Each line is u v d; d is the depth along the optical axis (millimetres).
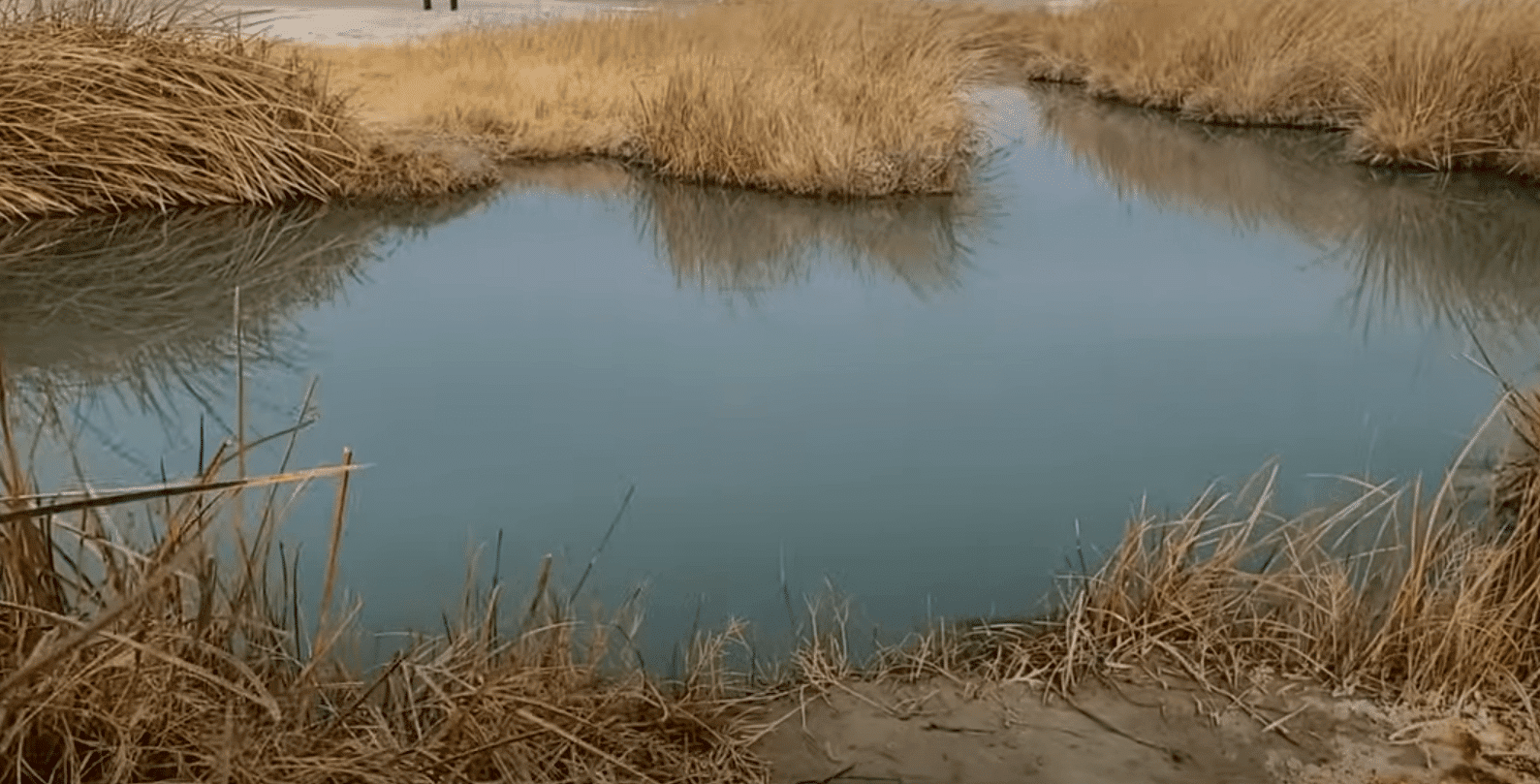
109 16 8242
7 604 2061
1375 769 2586
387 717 2615
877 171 8516
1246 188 9031
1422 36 9547
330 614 3131
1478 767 2594
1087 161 9984
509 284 6637
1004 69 15055
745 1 13797
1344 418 4801
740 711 2781
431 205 8203
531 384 5160
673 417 4797
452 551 3650
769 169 8680
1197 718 2762
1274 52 11828
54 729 2092
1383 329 5980
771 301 6391
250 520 3488
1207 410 4891
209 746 2186
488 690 2414
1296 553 3303
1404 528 3641
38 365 5227
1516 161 9062
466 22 14094
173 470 4062
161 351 5477
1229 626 3029
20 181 7336
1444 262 7215
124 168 7645
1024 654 2969
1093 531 3834
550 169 9266
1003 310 6246
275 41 8930
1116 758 2625
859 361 5492
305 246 7215
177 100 7918
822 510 3988
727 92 9156
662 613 3307
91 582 2449
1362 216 8227
